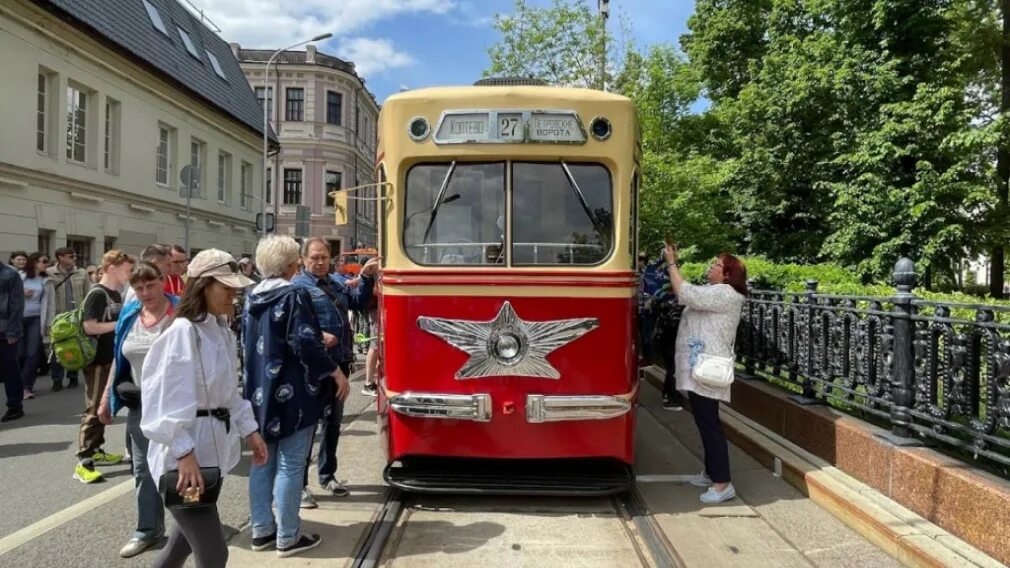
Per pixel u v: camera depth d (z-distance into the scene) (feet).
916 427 15.07
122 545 14.48
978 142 40.11
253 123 85.97
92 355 18.39
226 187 82.48
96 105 53.52
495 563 13.74
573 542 14.83
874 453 15.83
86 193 51.80
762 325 23.24
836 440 17.52
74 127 51.65
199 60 75.56
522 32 64.08
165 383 9.68
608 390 16.66
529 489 16.74
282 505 13.62
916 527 13.53
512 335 16.55
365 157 164.55
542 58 63.82
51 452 22.00
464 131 17.19
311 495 16.69
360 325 44.88
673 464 20.54
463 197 17.38
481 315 16.63
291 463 13.71
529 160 17.34
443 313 16.72
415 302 16.81
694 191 49.19
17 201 44.45
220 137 78.74
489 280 16.62
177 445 9.53
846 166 47.83
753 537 14.76
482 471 18.34
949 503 13.25
